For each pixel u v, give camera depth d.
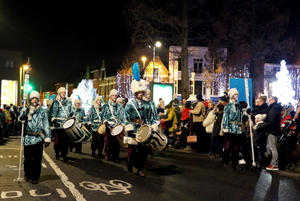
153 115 8.84
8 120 21.19
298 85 34.84
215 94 41.88
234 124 9.94
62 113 11.52
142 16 19.95
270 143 9.70
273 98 9.93
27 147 7.89
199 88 42.09
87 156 12.54
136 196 6.95
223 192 7.34
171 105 14.76
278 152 10.59
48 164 10.59
